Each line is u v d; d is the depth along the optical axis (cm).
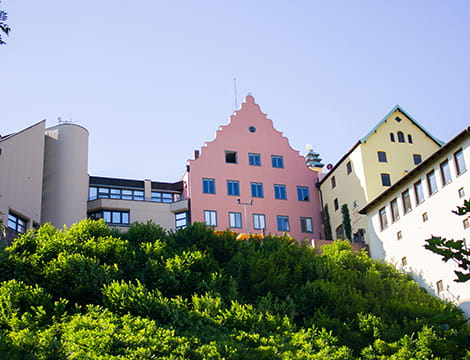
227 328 2941
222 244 4019
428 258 3803
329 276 3703
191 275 3391
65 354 2297
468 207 833
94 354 2309
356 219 4984
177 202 5412
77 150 5419
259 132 5784
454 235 3619
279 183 5597
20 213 4484
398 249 4128
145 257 3581
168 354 2425
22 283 2964
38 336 2448
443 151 3762
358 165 5066
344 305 3294
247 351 2564
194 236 4056
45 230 3691
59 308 2827
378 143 5119
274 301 3378
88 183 5544
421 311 3328
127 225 5397
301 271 3766
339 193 5325
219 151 5578
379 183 4956
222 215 5322
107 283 3134
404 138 5222
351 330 3131
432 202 3838
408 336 2897
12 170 4469
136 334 2541
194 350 2497
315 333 2989
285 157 5744
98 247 3456
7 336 2347
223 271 3544
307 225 5500
